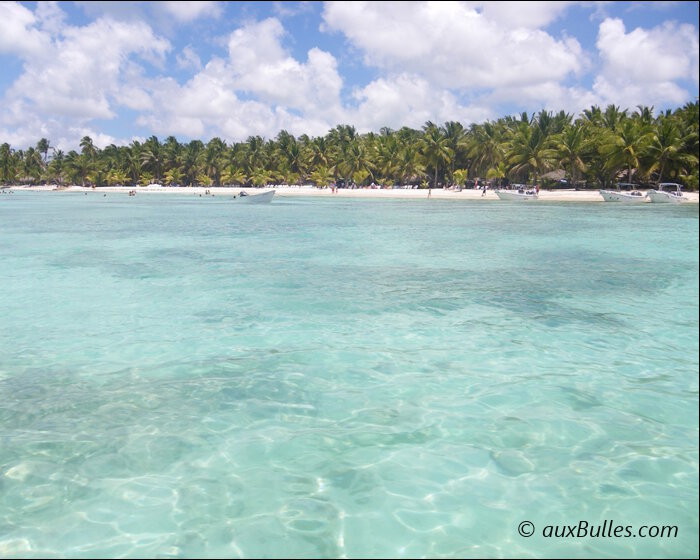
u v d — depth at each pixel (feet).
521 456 16.03
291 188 272.92
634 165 175.32
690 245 63.10
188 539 12.28
